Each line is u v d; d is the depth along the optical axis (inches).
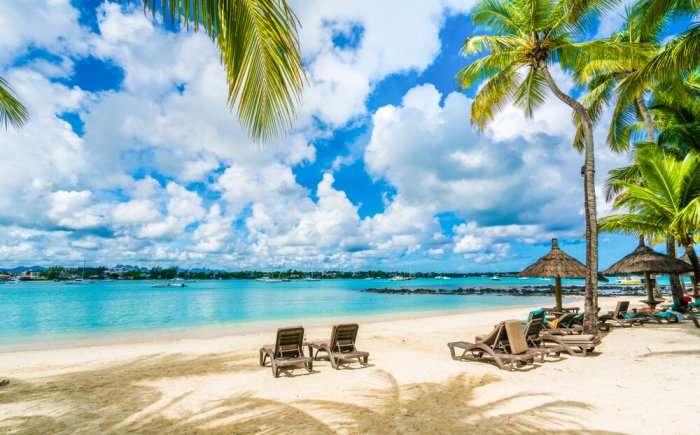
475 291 2431.1
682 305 618.2
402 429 167.9
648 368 266.5
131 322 816.3
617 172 701.9
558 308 490.9
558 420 171.2
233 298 1904.5
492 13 484.1
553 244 506.9
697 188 477.7
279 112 114.0
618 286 2906.0
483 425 169.3
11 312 1111.6
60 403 219.1
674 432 154.7
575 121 677.9
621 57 452.4
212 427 177.8
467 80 518.9
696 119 567.8
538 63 452.4
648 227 529.7
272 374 280.1
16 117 248.5
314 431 168.1
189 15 98.2
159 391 241.8
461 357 324.2
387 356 343.6
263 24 108.7
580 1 419.8
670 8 352.5
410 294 2269.9
